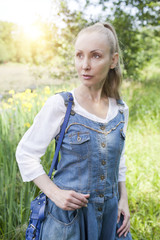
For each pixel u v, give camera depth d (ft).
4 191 7.09
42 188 3.52
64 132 3.55
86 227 3.65
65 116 3.52
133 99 17.53
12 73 43.06
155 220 6.91
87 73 3.51
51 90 13.79
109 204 3.77
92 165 3.51
